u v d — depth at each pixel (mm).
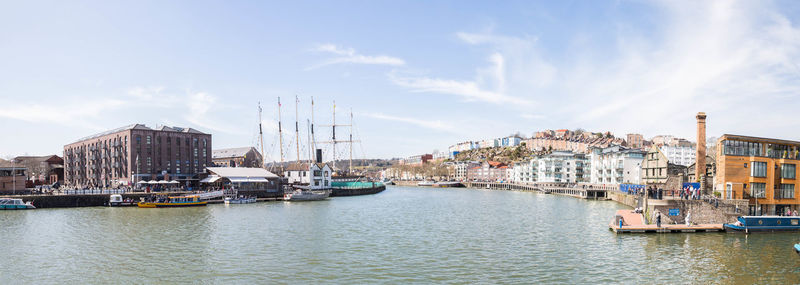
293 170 170125
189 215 89125
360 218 87250
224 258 49750
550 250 53594
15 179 120938
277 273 43688
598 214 93688
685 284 39656
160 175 147750
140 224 75000
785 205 72500
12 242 58312
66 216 85375
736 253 50344
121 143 148000
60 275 42969
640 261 47375
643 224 69375
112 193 113812
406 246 56812
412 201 138125
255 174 144000
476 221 82562
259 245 57125
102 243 57844
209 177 139250
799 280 40531
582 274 42906
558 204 123062
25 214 88500
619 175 171750
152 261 48250
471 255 51375
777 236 59781
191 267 45781
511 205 120875
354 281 41062
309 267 45969
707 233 62438
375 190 190375
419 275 43000
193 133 158000
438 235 65438
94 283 40594
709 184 81250
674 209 68188
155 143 147375
